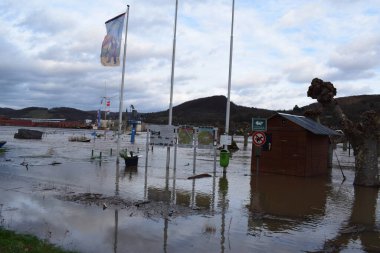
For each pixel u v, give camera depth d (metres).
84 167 22.03
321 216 11.59
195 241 8.74
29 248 7.55
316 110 26.39
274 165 21.80
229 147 47.50
